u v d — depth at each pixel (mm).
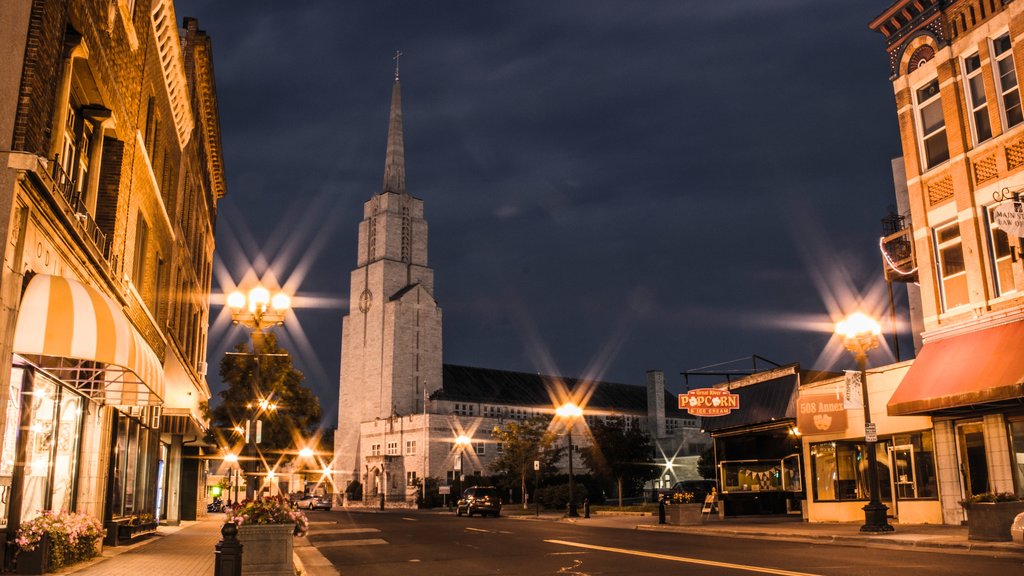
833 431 27703
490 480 91188
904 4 25734
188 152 32031
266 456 24516
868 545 19266
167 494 34656
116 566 15281
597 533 26922
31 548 13141
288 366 25391
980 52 23078
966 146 23406
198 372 39656
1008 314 21391
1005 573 12648
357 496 107750
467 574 14547
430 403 107438
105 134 17734
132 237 19875
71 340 11844
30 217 11969
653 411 127375
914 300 30000
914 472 25031
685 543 21000
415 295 116625
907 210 30594
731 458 37406
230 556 10078
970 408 21453
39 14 11656
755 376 34688
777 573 13242
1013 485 20781
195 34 32062
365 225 125312
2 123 11148
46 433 14734
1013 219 19812
